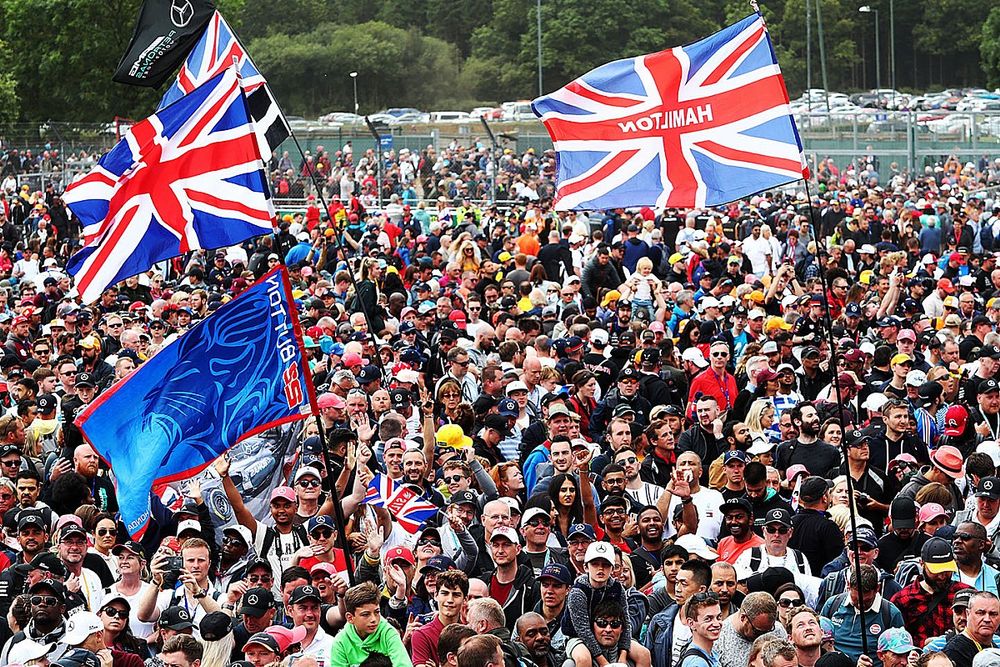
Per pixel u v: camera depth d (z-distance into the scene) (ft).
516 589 80.64
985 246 249.34
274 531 86.74
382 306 167.53
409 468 93.61
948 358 137.49
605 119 96.22
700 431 107.45
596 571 73.61
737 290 174.50
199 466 77.30
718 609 72.23
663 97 94.99
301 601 74.02
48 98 524.93
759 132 94.17
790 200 299.79
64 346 142.20
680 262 199.31
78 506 95.50
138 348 145.28
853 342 139.64
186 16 113.91
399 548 82.84
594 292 185.78
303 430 100.73
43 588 73.82
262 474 94.02
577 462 90.12
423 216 312.91
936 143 360.28
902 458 101.86
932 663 67.00
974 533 80.02
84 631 70.69
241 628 75.25
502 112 622.13
